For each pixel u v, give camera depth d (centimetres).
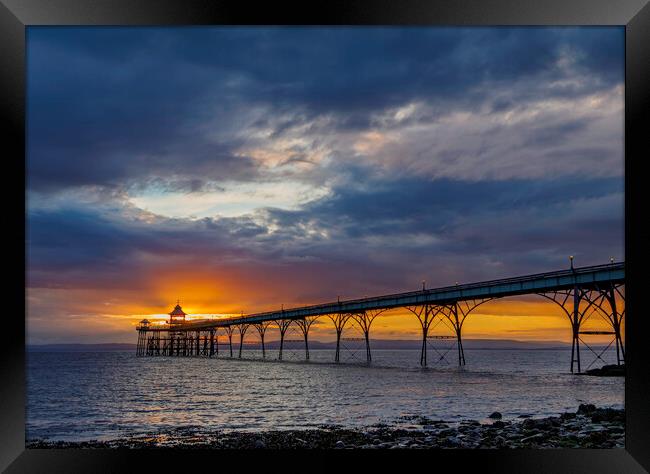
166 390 5044
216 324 13175
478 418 2711
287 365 9212
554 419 2244
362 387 4697
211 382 5934
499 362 11481
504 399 3466
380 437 2028
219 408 3591
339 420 2845
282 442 1969
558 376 5300
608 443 1714
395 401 3584
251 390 4800
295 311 9188
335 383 5206
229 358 13288
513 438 1894
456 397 3688
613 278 3878
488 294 4912
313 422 2803
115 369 9294
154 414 3353
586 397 3400
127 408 3700
